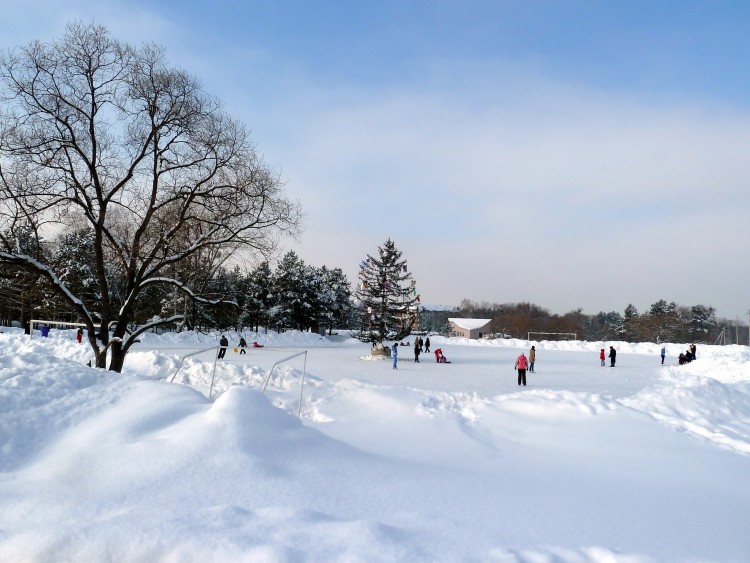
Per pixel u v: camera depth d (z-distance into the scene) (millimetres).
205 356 31156
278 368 19750
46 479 5395
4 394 7324
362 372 28328
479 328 120562
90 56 14883
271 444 6336
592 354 48406
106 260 21438
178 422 6992
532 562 4004
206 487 5207
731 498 6410
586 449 8812
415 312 41406
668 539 4824
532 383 24234
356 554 3809
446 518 4949
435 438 9359
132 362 21266
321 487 5508
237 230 16469
